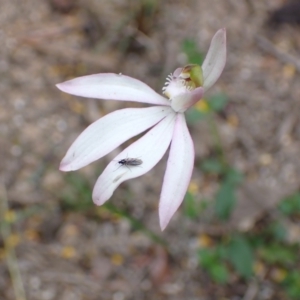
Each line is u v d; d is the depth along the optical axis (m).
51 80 0.23
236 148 0.21
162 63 0.23
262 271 0.19
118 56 0.23
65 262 0.19
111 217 0.20
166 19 0.24
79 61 0.23
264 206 0.20
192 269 0.19
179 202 0.12
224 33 0.12
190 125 0.21
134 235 0.20
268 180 0.20
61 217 0.20
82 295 0.19
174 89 0.13
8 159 0.21
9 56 0.23
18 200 0.20
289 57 0.23
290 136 0.21
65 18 0.24
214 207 0.19
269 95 0.22
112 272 0.19
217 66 0.13
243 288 0.19
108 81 0.12
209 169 0.19
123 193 0.20
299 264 0.19
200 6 0.25
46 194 0.20
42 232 0.20
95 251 0.19
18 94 0.22
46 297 0.19
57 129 0.21
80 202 0.20
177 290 0.19
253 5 0.25
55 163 0.21
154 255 0.19
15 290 0.19
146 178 0.21
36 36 0.24
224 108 0.22
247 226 0.19
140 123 0.12
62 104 0.22
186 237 0.20
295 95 0.22
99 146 0.12
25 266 0.19
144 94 0.13
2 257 0.19
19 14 0.24
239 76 0.23
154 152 0.12
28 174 0.20
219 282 0.19
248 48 0.24
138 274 0.19
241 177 0.19
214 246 0.19
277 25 0.24
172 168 0.12
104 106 0.22
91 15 0.24
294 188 0.20
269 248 0.19
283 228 0.19
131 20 0.24
